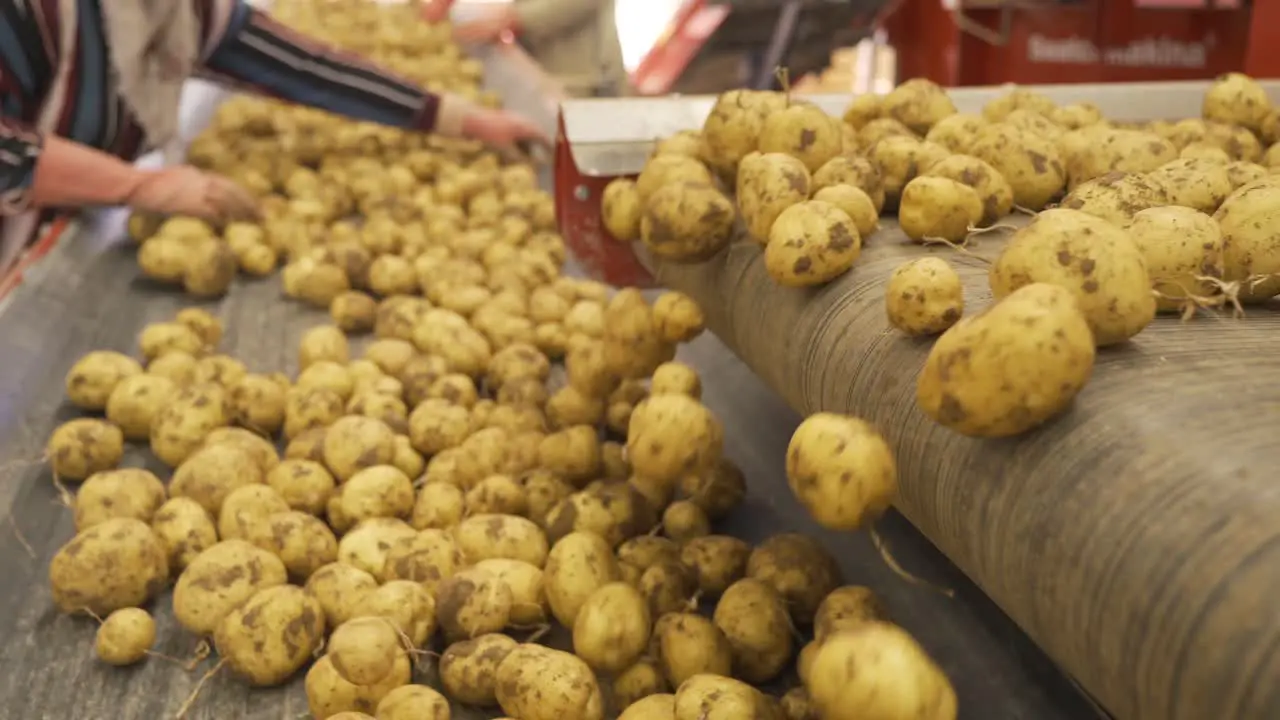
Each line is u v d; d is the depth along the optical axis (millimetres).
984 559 650
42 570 1062
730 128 1021
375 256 1751
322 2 3590
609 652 874
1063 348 612
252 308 1625
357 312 1546
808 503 732
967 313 741
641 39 4531
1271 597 511
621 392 1244
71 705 916
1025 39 2627
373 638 864
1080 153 979
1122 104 1337
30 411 1276
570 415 1231
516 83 2766
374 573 1016
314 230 1805
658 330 1043
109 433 1191
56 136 1758
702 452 913
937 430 690
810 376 832
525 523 1039
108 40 1731
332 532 1132
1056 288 634
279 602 929
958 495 667
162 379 1285
